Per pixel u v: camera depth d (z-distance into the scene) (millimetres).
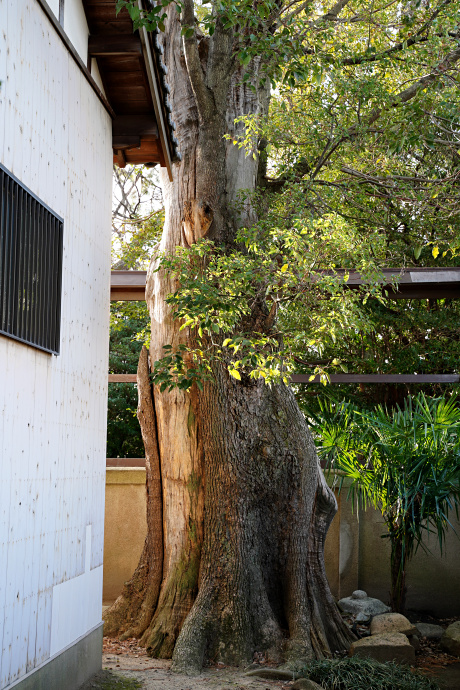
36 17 4410
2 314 3699
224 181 8070
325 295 7258
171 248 8141
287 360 6621
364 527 9289
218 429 7402
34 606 4219
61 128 4934
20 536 4012
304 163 9117
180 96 8617
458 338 12656
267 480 7527
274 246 6941
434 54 7797
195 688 5840
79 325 5348
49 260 4559
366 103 8352
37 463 4340
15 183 3906
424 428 7547
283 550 7523
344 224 6812
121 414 15680
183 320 7809
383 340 13203
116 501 9375
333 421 8172
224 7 6297
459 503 8289
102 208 6148
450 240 8062
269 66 7184
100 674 5734
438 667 6832
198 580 7375
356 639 7578
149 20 5461
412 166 11789
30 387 4242
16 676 3910
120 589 9180
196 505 7633
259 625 7008
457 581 9070
